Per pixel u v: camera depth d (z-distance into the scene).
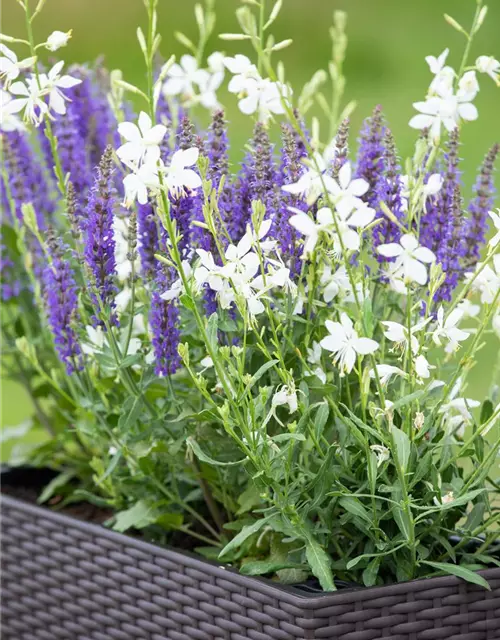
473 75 1.31
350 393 1.38
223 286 1.27
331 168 1.33
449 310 1.27
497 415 1.29
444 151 1.40
